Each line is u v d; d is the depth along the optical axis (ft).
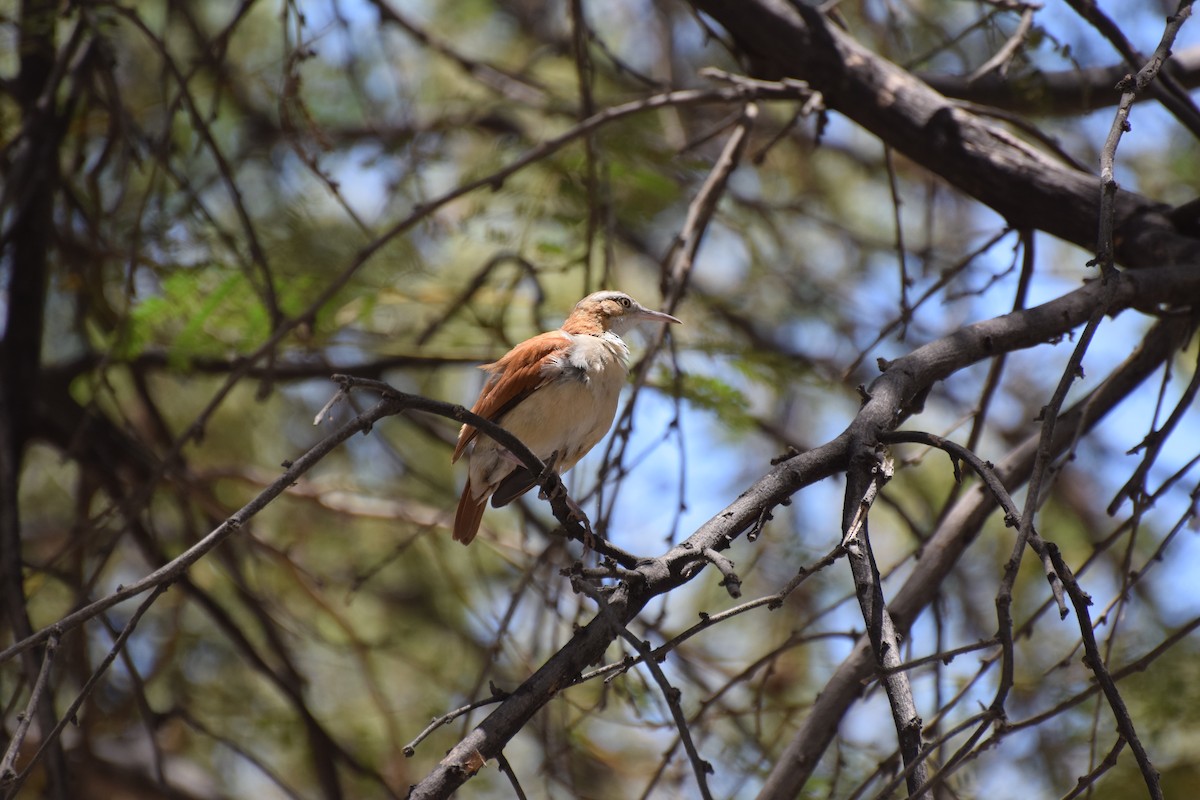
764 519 19.02
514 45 53.11
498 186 31.30
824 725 24.97
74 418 39.81
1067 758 34.65
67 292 40.16
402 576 48.32
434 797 16.17
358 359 43.16
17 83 38.60
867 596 17.57
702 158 44.04
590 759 36.27
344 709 45.01
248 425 48.83
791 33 31.96
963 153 30.53
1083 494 46.01
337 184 30.76
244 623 46.01
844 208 53.83
